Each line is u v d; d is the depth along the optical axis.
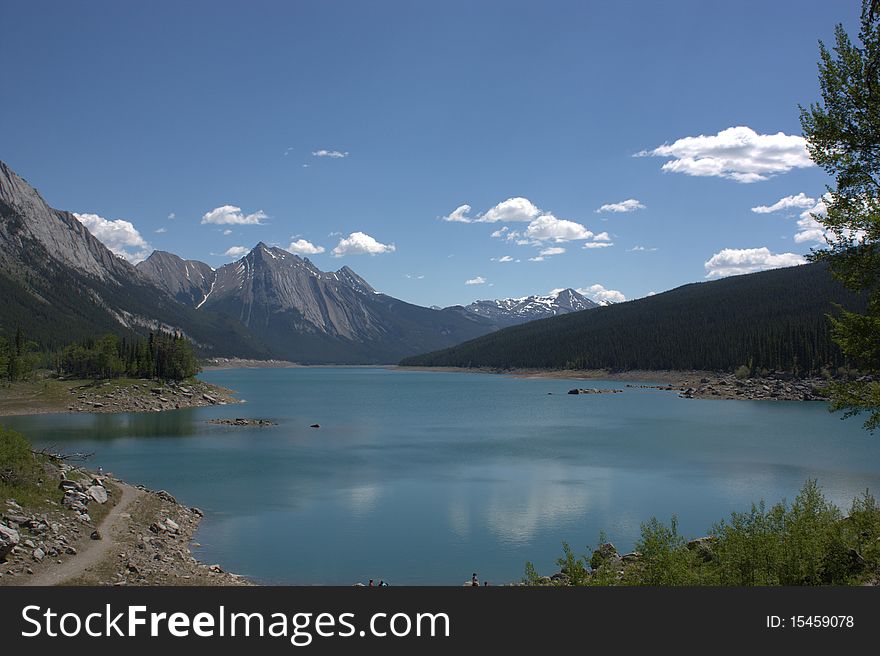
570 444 102.06
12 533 37.22
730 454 90.12
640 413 151.62
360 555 46.62
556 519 56.31
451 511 59.22
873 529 27.70
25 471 46.81
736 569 25.27
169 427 120.81
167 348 191.12
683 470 78.38
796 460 84.62
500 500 63.38
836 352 199.38
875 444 99.00
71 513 45.16
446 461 86.38
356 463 84.88
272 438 109.00
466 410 164.25
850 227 25.02
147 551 42.56
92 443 99.81
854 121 24.94
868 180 24.61
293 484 71.19
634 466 81.56
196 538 50.59
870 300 25.06
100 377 181.50
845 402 25.62
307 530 53.12
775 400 182.62
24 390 157.38
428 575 42.47
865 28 23.97
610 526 54.03
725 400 188.00
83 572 36.41
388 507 60.81
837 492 65.12
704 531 52.00
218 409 164.50
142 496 56.53
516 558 46.12
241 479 73.88
